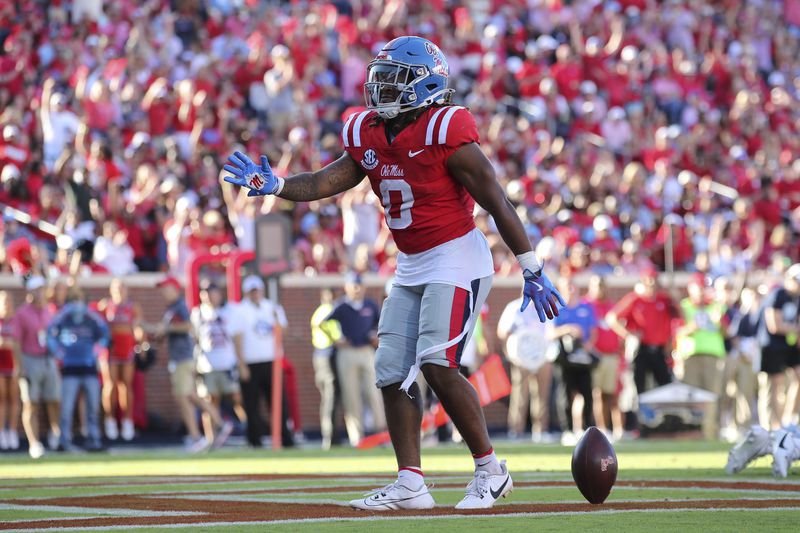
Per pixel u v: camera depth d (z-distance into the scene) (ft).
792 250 232.32
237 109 212.84
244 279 162.40
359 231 195.52
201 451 149.59
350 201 196.24
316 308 188.85
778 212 230.27
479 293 57.98
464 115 56.80
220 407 175.52
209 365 154.10
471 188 56.85
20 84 200.03
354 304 158.71
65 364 149.48
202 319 154.92
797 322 163.43
